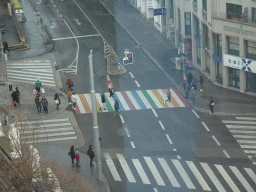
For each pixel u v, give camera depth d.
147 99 62.00
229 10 65.88
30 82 77.25
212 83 65.38
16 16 102.06
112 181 52.25
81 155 58.00
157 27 65.62
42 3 108.81
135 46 62.00
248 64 66.25
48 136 62.12
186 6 40.50
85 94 71.69
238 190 49.47
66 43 89.56
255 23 65.81
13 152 45.75
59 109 68.38
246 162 53.66
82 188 46.12
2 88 74.81
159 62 52.34
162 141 55.19
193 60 43.47
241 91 67.81
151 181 50.53
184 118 57.19
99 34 87.19
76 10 102.31
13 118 62.59
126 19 63.03
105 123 63.53
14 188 43.78
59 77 78.38
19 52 87.69
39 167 44.50
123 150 56.06
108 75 67.44
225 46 66.50
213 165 52.78
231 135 58.53
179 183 49.75
